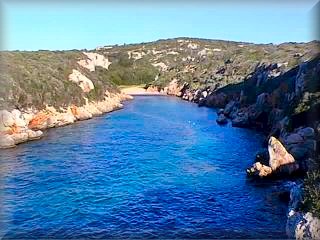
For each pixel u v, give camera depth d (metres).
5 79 57.06
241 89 81.88
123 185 32.66
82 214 26.70
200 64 129.12
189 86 113.00
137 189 31.66
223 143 49.03
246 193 30.48
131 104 94.44
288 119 40.56
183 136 53.72
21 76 61.09
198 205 28.23
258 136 53.44
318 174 23.94
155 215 26.56
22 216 26.25
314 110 37.28
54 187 32.06
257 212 26.81
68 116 64.69
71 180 33.94
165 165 38.81
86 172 36.34
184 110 84.06
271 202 28.50
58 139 51.62
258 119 59.16
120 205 28.28
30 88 60.94
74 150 45.22
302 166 33.38
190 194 30.45
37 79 64.12
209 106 91.19
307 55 58.75
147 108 87.06
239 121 61.97
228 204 28.33
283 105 51.25
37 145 48.03
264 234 23.42
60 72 74.50
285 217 25.86
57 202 28.78
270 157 34.00
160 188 31.88
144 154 43.28
